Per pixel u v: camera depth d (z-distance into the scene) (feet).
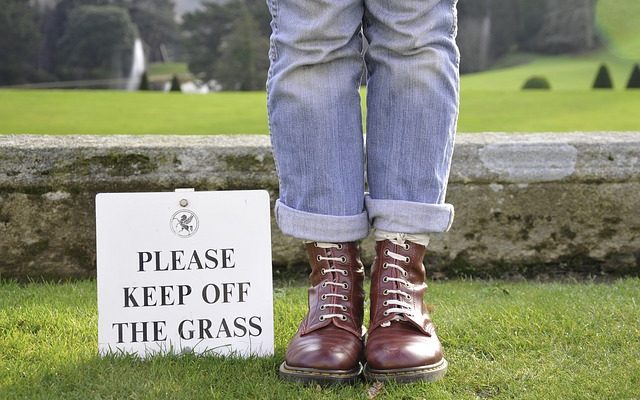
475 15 141.59
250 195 5.05
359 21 4.69
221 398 4.19
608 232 8.04
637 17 145.48
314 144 4.62
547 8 146.82
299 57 4.58
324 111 4.60
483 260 8.02
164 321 4.94
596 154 7.95
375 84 4.77
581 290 7.00
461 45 141.38
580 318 5.75
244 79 117.39
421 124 4.62
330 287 4.73
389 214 4.64
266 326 5.04
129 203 4.92
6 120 38.24
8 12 119.65
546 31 146.20
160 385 4.32
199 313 4.98
